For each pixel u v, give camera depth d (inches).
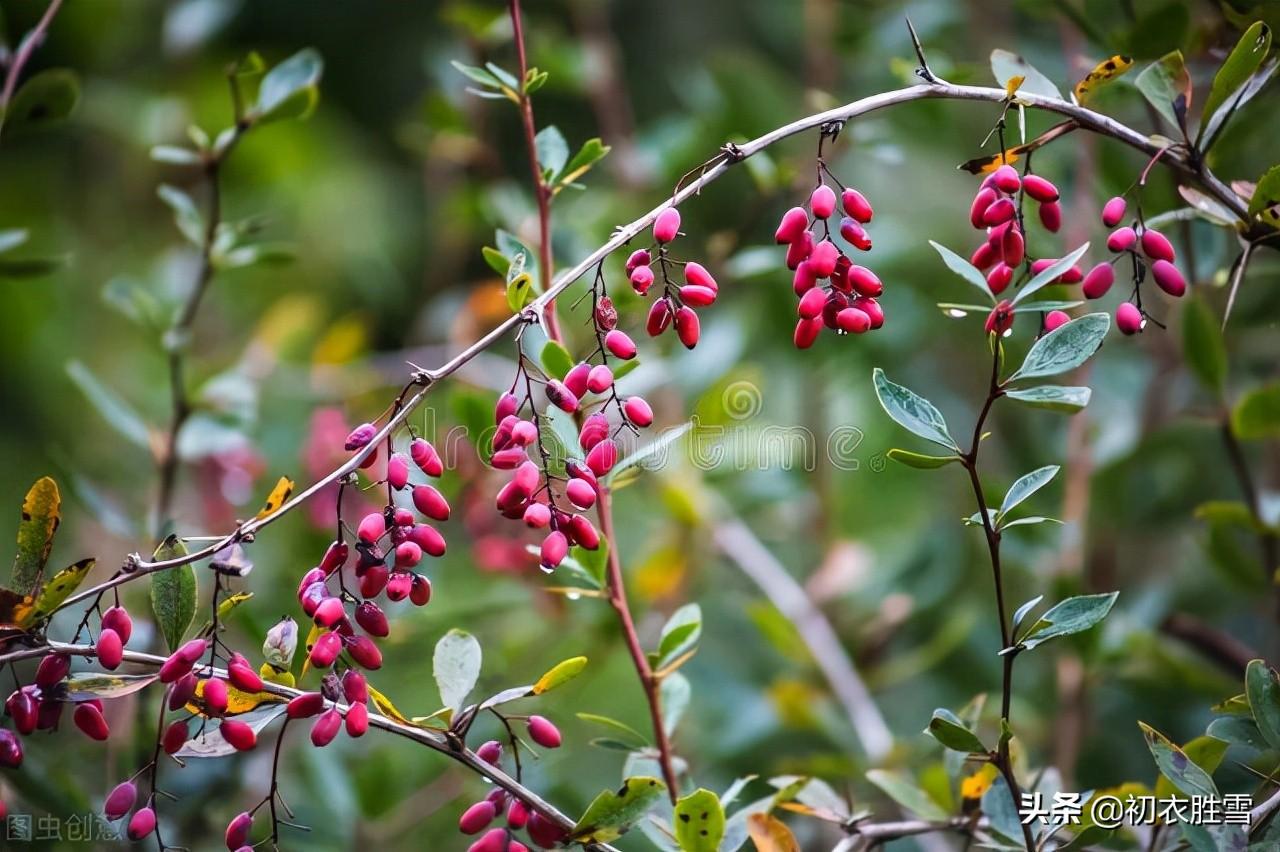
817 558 70.5
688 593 66.2
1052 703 62.9
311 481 60.1
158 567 47.0
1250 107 53.8
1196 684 57.2
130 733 56.7
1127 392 64.9
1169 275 47.8
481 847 47.9
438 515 47.3
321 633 47.6
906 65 56.5
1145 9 55.6
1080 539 60.2
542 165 52.2
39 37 55.3
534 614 61.5
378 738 59.4
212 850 56.3
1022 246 48.2
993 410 72.6
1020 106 48.3
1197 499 65.6
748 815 50.2
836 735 59.8
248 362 72.9
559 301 57.6
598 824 47.9
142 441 58.7
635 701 64.1
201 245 58.2
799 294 47.9
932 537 68.8
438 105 65.6
